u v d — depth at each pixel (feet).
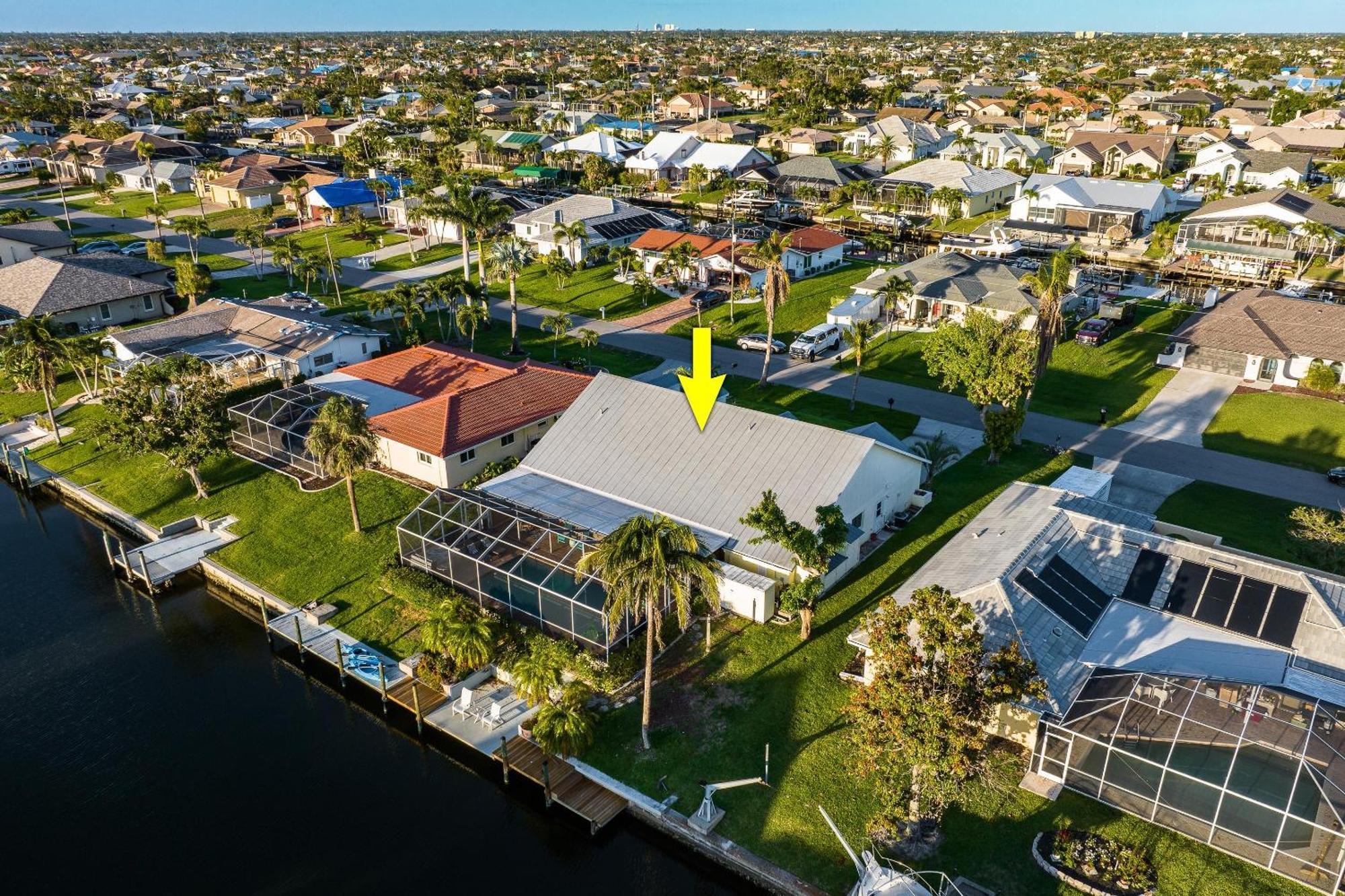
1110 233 409.69
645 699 126.00
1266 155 500.74
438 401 208.95
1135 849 108.17
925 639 103.45
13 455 224.33
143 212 498.28
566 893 112.16
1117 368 271.28
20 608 171.53
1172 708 113.50
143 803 126.31
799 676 140.46
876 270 338.34
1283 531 179.73
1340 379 248.93
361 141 622.54
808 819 115.44
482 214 331.57
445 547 161.07
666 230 393.91
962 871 106.93
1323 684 118.42
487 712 138.51
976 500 193.47
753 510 148.87
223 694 148.87
